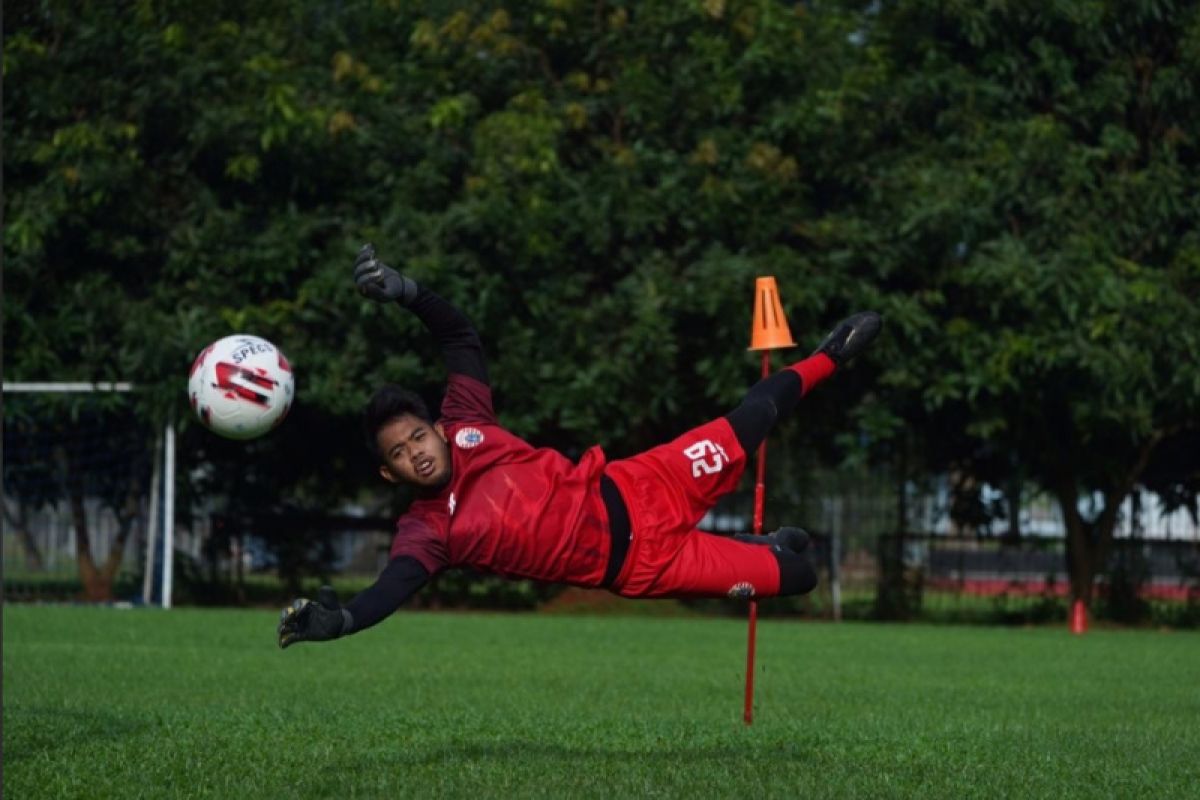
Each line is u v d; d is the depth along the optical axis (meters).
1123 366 24.81
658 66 26.56
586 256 26.67
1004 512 29.14
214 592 29.00
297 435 28.59
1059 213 25.69
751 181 25.50
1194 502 29.36
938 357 26.41
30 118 25.73
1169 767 9.16
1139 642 22.44
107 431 27.89
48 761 8.79
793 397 8.45
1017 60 26.72
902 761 9.20
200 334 24.86
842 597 30.08
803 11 26.83
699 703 13.08
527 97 25.62
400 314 25.06
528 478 7.79
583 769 8.50
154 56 25.50
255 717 11.10
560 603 28.70
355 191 26.83
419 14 27.31
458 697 13.26
